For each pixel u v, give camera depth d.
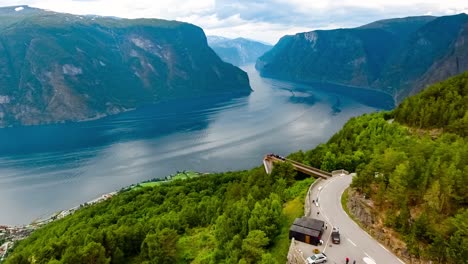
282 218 84.38
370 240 71.94
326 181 109.06
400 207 72.19
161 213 142.62
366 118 173.88
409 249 64.38
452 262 58.12
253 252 69.94
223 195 147.62
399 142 116.06
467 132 119.62
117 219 147.62
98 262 92.69
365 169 87.81
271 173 126.31
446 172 70.81
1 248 170.88
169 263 92.75
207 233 105.38
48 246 103.88
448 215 68.00
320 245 70.06
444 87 160.25
